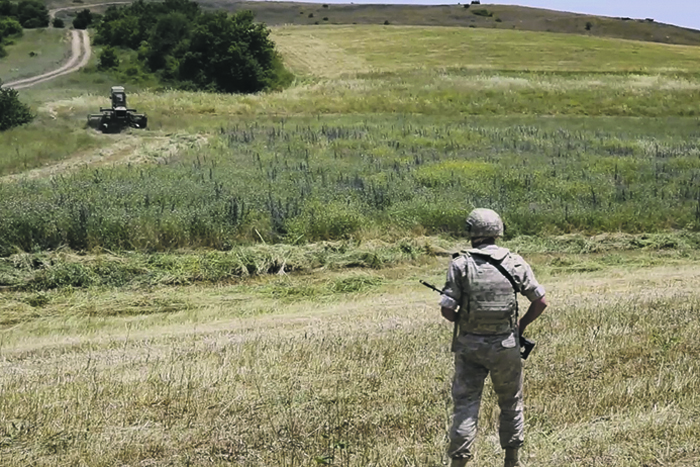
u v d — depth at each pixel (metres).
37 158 28.59
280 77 69.75
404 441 6.12
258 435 6.33
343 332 10.07
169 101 53.00
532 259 16.78
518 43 87.44
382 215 18.19
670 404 6.71
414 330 9.96
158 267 14.75
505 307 5.16
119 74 72.62
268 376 7.89
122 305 12.98
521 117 48.44
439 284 14.70
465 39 89.94
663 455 5.70
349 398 7.14
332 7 149.62
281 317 12.06
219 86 68.94
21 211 15.70
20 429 6.53
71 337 11.02
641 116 51.56
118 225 15.70
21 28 98.50
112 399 7.32
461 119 46.09
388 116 47.38
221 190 19.48
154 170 23.67
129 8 92.81
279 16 138.25
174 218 16.30
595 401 6.85
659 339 8.91
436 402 6.97
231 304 13.25
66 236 15.29
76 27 105.81
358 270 15.55
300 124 41.56
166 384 7.69
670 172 26.58
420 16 137.88
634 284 14.23
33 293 13.41
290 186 20.94
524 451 5.83
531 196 21.25
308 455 5.91
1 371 8.73
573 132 39.16
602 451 5.79
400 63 74.50
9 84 66.00
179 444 6.20
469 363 5.29
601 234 18.67
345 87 59.75
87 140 33.88
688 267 16.19
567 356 8.27
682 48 90.75
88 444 6.21
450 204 18.95
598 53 81.69
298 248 16.11
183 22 76.00
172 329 11.39
